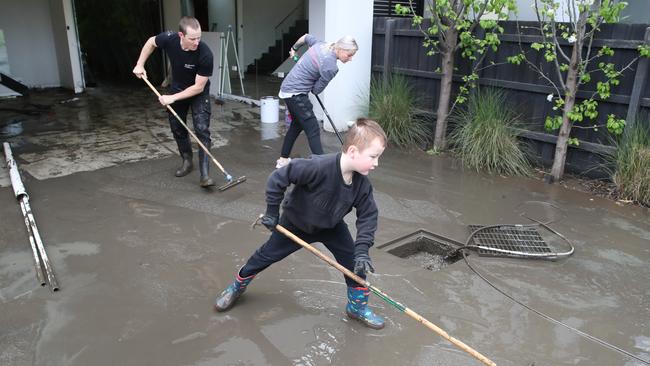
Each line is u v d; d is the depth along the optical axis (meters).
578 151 5.02
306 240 2.62
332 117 6.57
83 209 4.11
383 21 6.37
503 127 5.20
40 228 3.76
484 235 3.80
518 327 2.74
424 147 6.00
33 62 9.66
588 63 4.77
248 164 5.33
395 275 3.23
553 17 4.62
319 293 3.00
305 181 2.31
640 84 4.38
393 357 2.48
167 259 3.36
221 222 3.93
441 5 5.23
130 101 8.69
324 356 2.48
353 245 2.64
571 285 3.16
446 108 5.75
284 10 11.33
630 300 3.02
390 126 6.02
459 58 5.76
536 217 4.15
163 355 2.46
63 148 5.81
